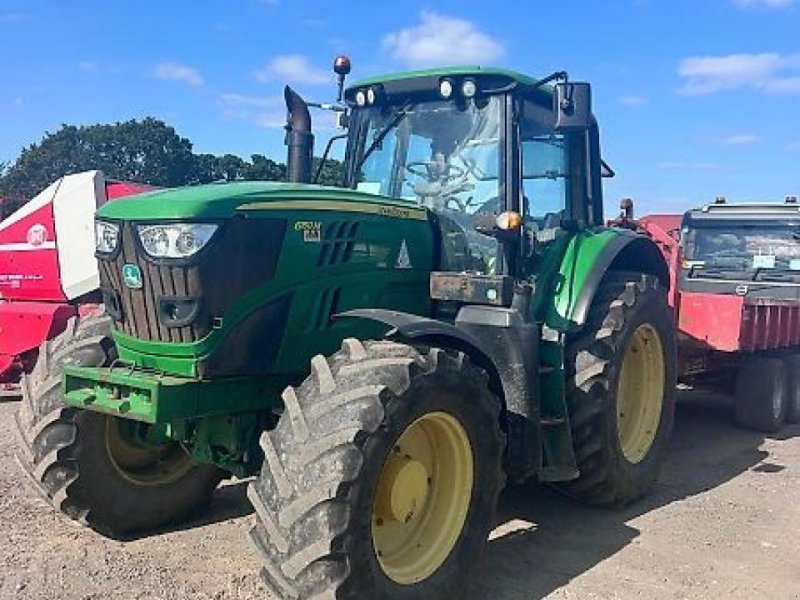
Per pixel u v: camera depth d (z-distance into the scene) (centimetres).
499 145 498
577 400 515
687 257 1070
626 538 501
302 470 341
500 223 463
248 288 394
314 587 335
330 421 349
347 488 337
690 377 833
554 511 548
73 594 397
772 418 818
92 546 458
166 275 382
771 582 442
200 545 465
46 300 854
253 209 396
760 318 799
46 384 449
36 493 470
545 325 516
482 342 449
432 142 524
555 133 551
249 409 414
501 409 435
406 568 382
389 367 366
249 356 399
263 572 346
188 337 384
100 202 834
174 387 381
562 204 559
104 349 445
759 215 1027
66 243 834
